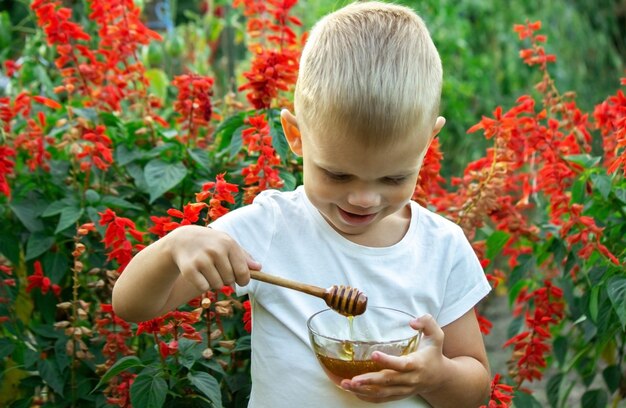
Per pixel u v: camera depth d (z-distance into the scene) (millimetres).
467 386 1584
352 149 1411
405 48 1484
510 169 2307
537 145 2342
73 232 2250
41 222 2252
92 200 2193
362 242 1635
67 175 2350
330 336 1577
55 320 2285
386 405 1578
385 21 1535
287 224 1627
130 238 2283
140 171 2312
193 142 2363
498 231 2430
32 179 2346
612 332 2246
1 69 3416
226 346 1925
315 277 1600
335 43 1485
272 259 1606
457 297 1666
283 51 2293
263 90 2211
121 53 2514
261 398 1604
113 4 2492
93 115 2336
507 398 1922
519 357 2305
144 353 2080
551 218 2441
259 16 2773
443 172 4586
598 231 2203
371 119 1395
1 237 2256
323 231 1617
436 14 5129
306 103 1476
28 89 2975
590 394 2510
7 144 2361
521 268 2426
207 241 1446
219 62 4410
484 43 5566
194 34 4023
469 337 1681
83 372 2139
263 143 2053
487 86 5219
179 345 1868
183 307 2074
